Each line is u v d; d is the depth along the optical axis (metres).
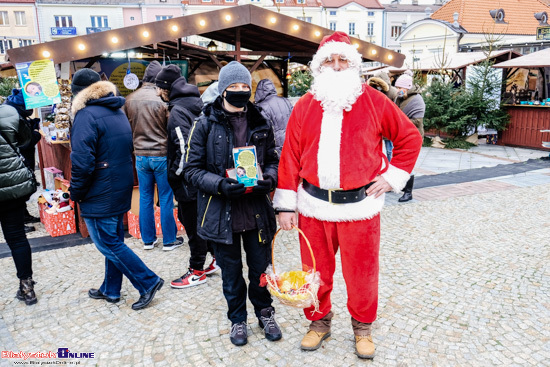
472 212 5.45
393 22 47.66
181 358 2.58
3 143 3.00
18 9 39.41
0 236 4.87
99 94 2.86
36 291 3.52
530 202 5.80
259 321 2.83
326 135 2.29
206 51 5.85
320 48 2.32
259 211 2.54
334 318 2.99
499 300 3.20
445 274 3.67
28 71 4.30
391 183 2.33
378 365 2.47
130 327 2.95
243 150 2.36
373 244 2.38
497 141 11.23
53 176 5.59
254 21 5.11
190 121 3.37
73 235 4.85
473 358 2.52
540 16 23.97
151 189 4.32
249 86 2.45
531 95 11.28
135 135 4.16
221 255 2.58
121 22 40.56
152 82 4.23
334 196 2.33
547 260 3.91
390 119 2.31
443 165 8.62
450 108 10.70
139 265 3.14
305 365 2.48
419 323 2.90
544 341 2.67
